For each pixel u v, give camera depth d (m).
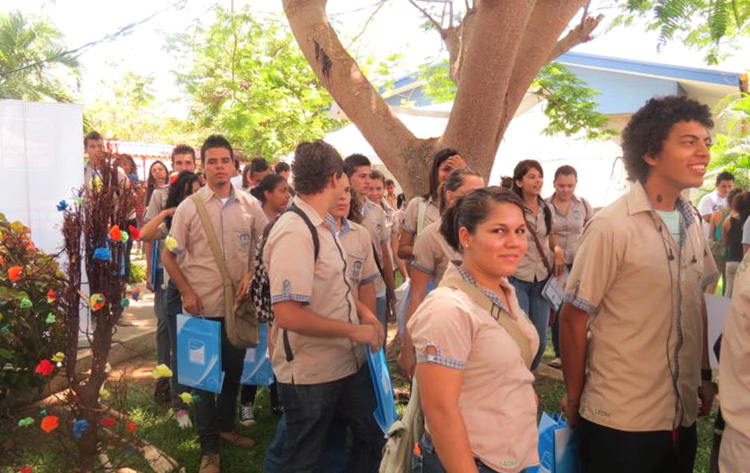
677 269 2.36
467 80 4.82
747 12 4.23
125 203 3.09
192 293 3.83
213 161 3.97
